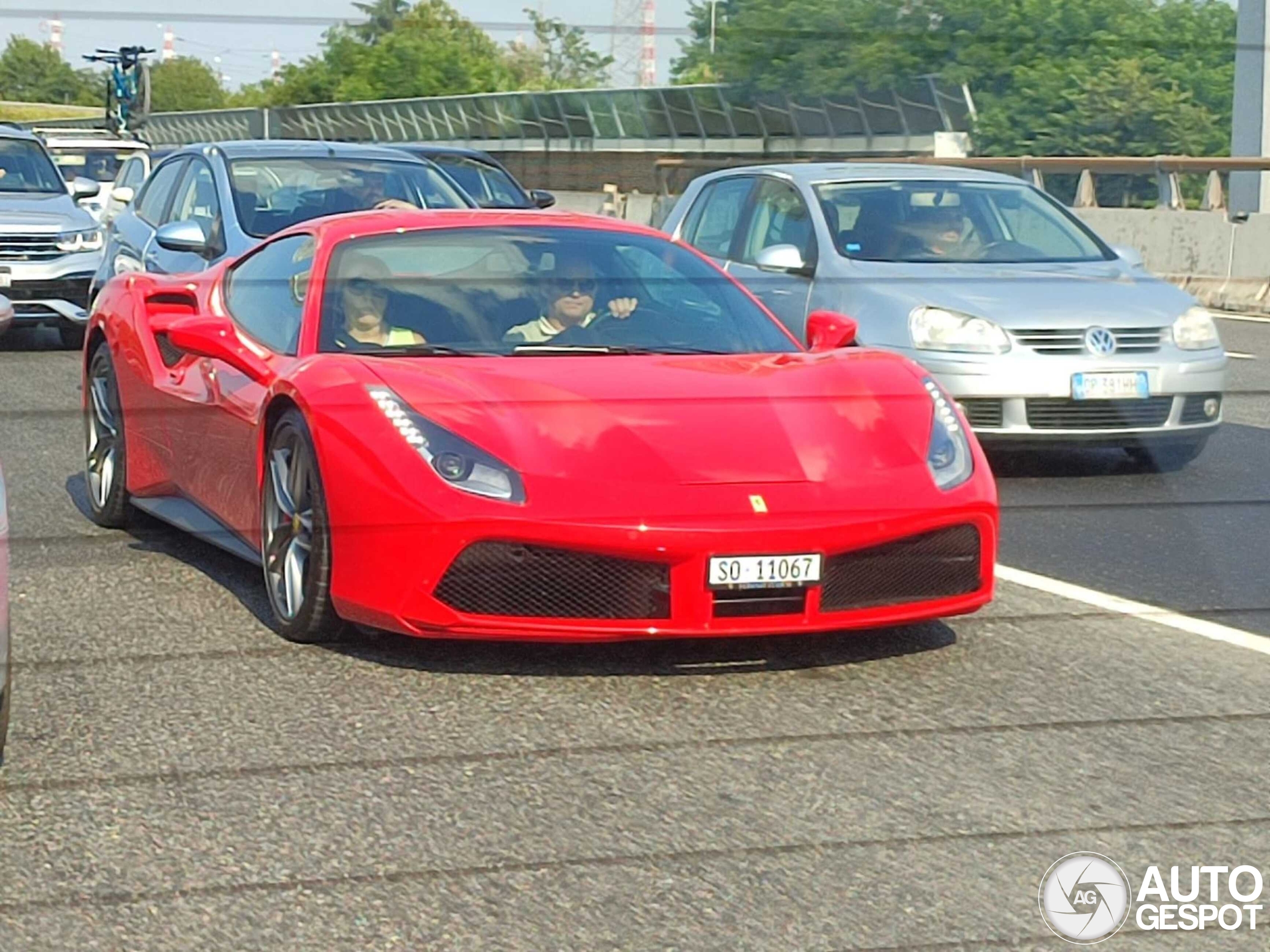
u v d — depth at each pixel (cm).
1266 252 1273
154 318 510
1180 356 654
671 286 443
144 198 895
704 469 360
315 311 422
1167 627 414
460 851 262
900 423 388
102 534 524
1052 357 640
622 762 307
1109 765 308
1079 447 643
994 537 383
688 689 355
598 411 374
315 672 369
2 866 255
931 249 712
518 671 368
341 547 371
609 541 346
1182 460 666
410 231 447
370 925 233
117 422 521
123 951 224
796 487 361
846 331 448
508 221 457
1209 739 324
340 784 294
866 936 230
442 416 367
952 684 362
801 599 358
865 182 744
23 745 316
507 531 348
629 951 225
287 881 249
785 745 318
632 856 260
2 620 289
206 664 375
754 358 417
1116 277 695
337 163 788
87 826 272
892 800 287
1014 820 278
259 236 750
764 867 256
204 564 481
